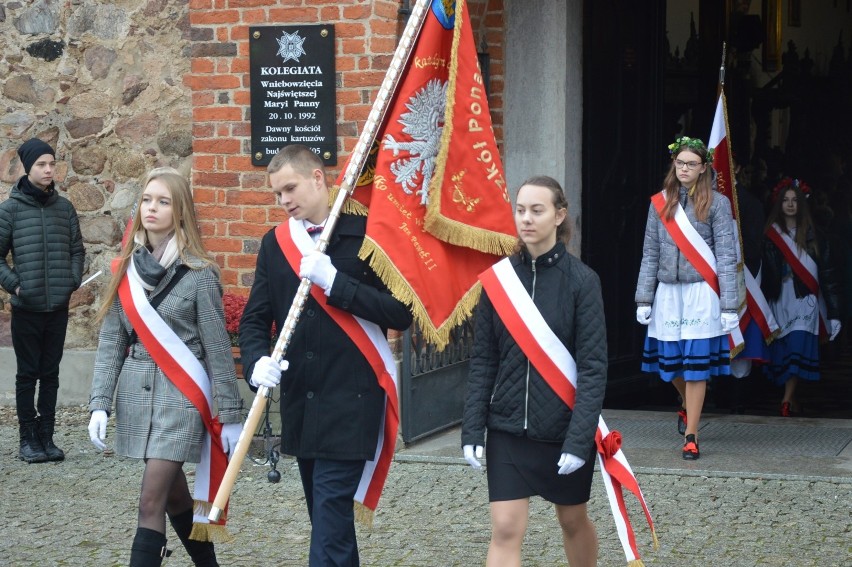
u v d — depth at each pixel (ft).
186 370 16.74
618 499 15.70
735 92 47.47
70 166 31.68
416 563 19.65
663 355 26.76
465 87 16.52
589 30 32.32
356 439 15.97
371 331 16.22
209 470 16.97
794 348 32.07
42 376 26.68
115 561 19.90
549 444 15.58
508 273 15.76
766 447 26.94
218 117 28.14
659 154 35.70
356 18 27.02
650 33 35.01
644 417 30.48
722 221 26.50
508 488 15.60
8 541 20.97
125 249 17.03
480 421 15.87
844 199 52.60
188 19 30.78
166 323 16.74
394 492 23.88
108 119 31.37
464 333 29.94
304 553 20.30
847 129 55.72
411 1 27.20
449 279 16.57
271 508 22.82
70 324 31.81
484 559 19.84
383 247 15.99
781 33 51.55
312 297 16.19
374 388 16.20
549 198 15.51
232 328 26.94
